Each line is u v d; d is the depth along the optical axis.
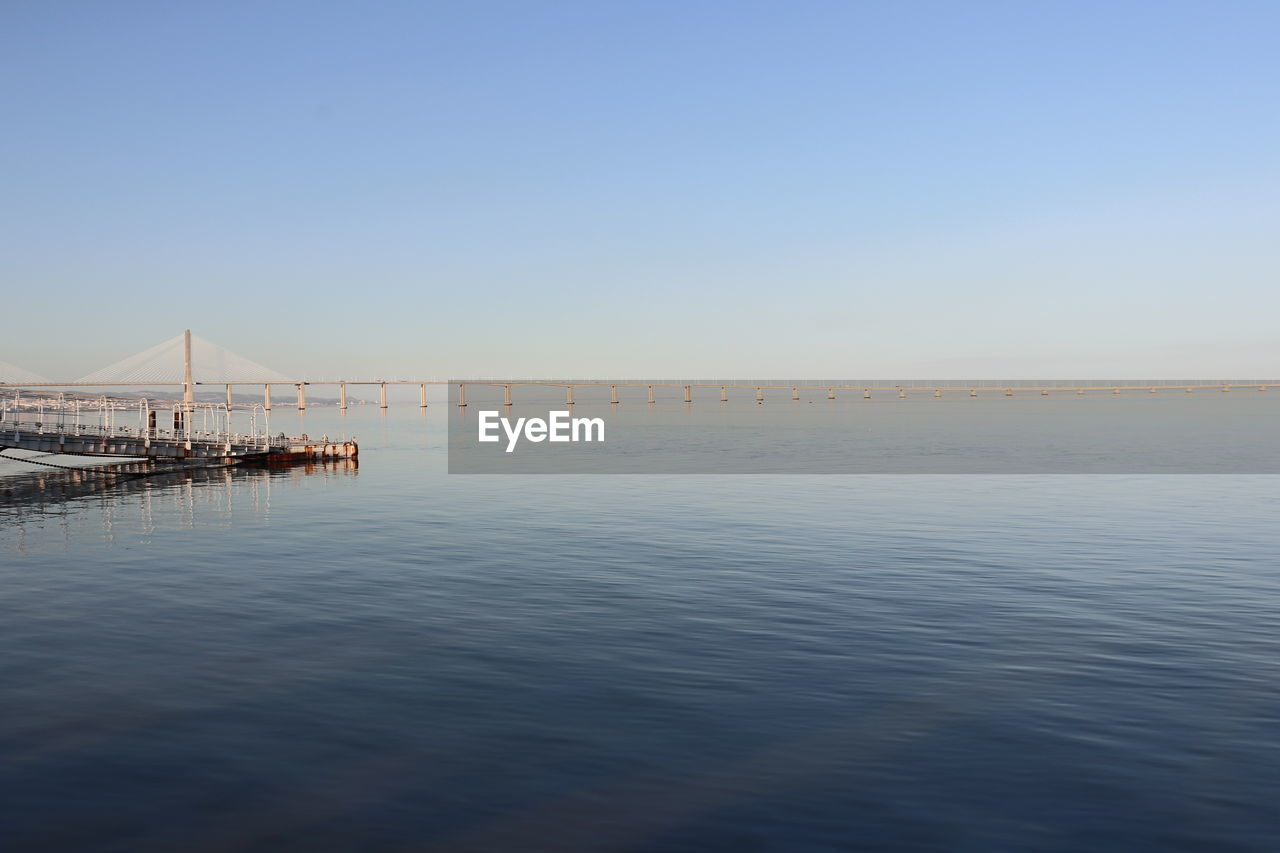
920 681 20.23
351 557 35.81
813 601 27.86
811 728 17.56
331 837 13.59
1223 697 19.11
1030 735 17.14
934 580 30.88
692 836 13.61
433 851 13.22
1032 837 13.48
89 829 13.82
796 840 13.47
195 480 69.62
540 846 13.35
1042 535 40.69
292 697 19.39
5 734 17.41
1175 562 33.97
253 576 32.09
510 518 47.47
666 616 26.08
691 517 47.66
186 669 21.34
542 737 17.16
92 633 24.50
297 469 80.69
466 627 24.97
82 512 49.91
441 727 17.66
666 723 17.83
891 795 14.80
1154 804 14.43
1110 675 20.58
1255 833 13.52
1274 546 37.38
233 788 15.15
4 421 76.81
